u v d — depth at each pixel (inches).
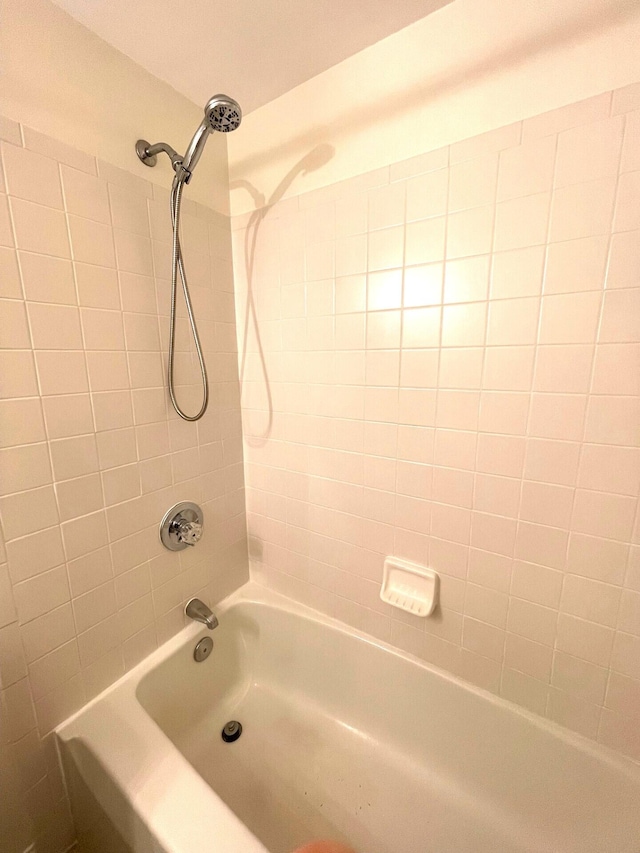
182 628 52.0
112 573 42.6
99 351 39.0
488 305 36.3
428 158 37.1
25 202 32.5
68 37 34.5
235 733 51.6
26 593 35.2
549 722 40.1
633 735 35.9
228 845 29.0
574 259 32.0
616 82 28.7
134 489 43.9
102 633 42.2
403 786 45.5
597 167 30.1
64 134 34.8
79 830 40.8
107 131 38.2
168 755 35.9
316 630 54.4
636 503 32.5
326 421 49.3
